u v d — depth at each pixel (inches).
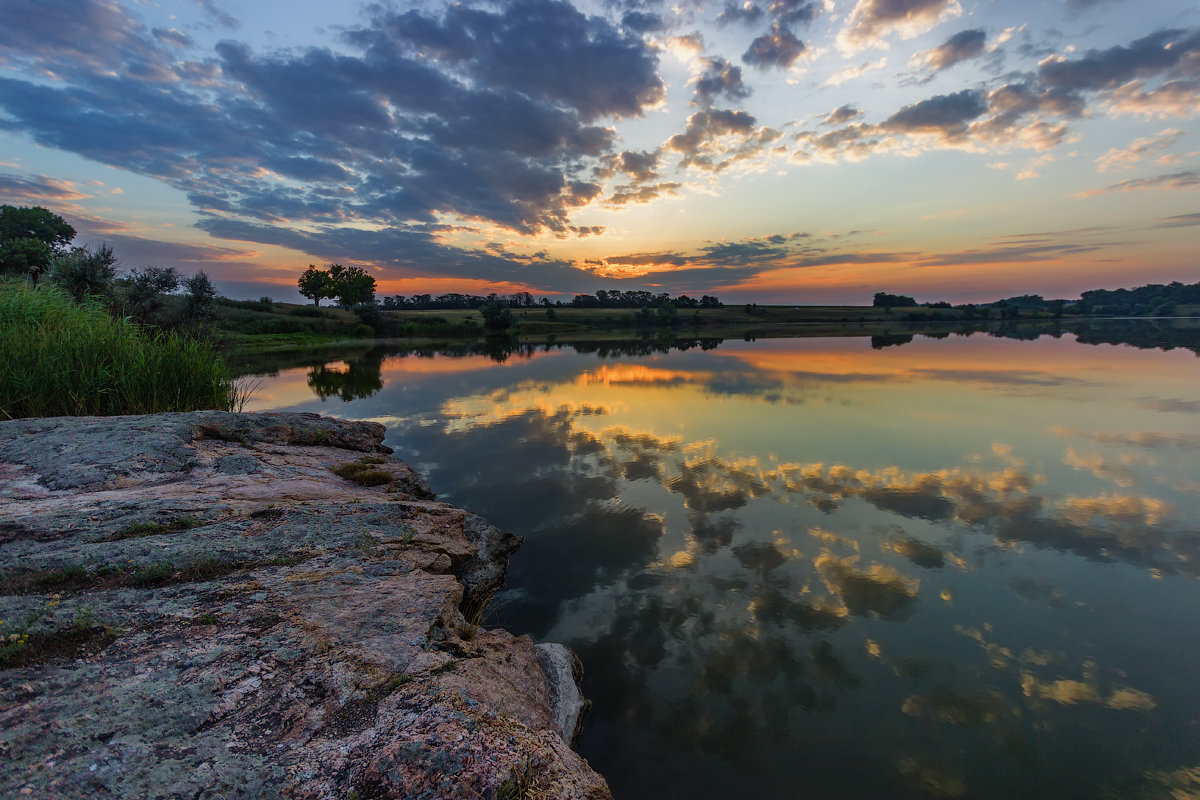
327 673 127.7
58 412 414.6
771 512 451.2
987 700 238.1
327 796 91.1
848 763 206.7
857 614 305.0
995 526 419.2
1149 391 1043.9
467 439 706.2
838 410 879.7
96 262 816.3
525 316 5113.2
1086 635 283.1
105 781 87.3
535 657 231.6
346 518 261.7
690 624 296.8
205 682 118.9
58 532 191.3
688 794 194.7
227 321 1378.0
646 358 1927.9
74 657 122.8
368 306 3644.2
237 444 386.6
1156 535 399.2
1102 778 197.5
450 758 103.6
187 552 186.4
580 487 517.7
